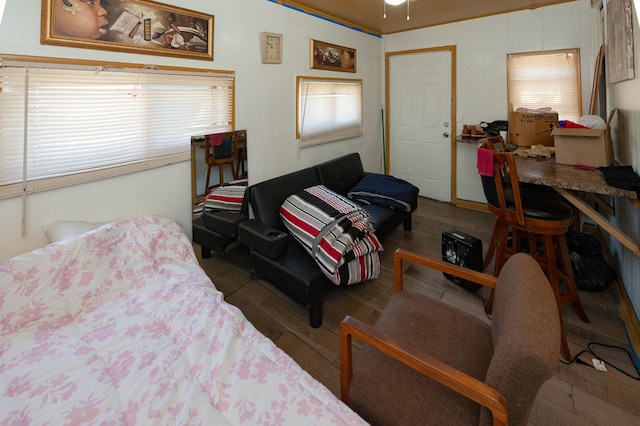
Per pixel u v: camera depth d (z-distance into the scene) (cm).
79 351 118
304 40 310
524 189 228
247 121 265
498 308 112
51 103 161
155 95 202
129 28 184
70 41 163
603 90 277
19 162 155
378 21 370
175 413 93
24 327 129
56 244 149
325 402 98
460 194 409
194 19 215
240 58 252
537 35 329
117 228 173
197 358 114
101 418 91
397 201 301
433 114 414
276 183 266
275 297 229
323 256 205
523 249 257
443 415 95
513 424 81
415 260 149
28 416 92
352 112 391
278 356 117
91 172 179
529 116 283
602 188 158
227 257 282
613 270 227
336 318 207
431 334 126
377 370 111
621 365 163
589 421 136
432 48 396
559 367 164
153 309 142
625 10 193
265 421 91
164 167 215
